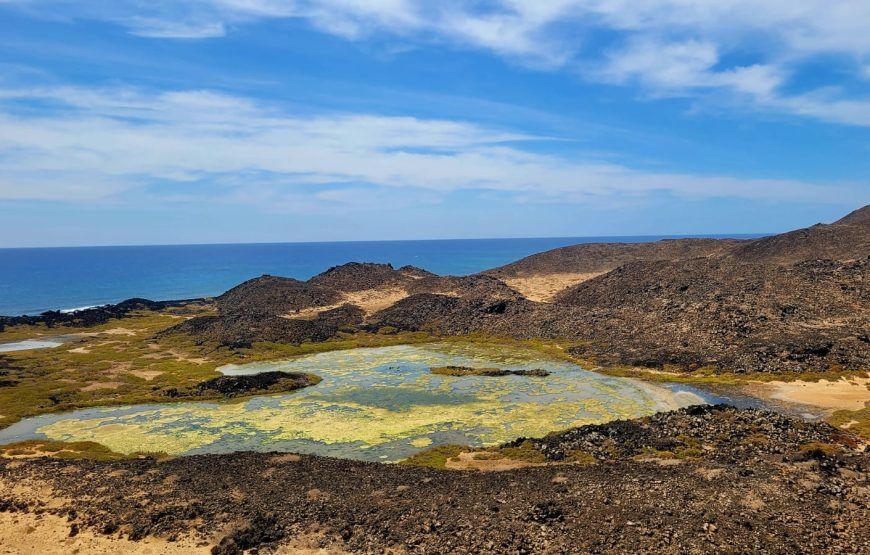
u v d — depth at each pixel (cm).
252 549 2794
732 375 6381
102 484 3581
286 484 3547
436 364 7781
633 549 2508
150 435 4966
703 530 2600
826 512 2706
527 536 2714
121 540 2922
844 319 7388
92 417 5553
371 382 6794
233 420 5369
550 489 3259
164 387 6631
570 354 8138
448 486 3450
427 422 5169
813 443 3891
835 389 5641
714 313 8162
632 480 3269
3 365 7694
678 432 4288
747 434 4141
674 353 7225
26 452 4531
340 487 3488
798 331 7150
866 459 3478
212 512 3169
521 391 6206
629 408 5466
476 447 4472
